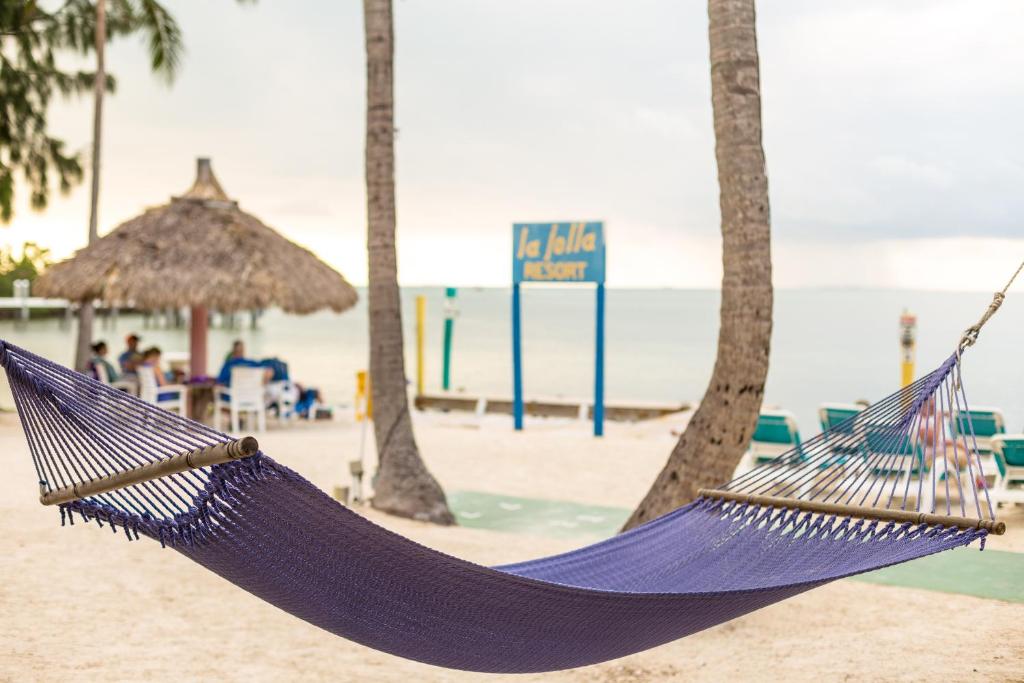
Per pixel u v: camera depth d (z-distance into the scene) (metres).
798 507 5.24
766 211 7.73
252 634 6.57
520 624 4.17
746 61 7.68
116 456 3.58
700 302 186.00
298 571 3.86
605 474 13.23
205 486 3.51
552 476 13.08
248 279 15.88
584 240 16.88
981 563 8.63
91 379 3.80
